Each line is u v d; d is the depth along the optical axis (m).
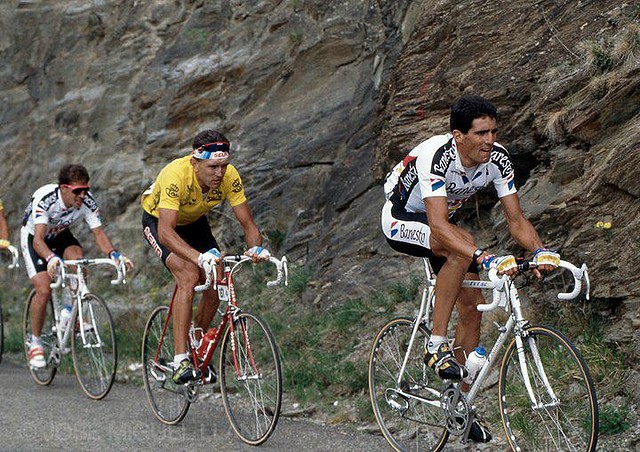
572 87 7.09
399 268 8.42
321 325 8.23
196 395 6.57
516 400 5.78
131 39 13.65
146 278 11.57
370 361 5.96
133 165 12.53
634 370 5.75
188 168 6.44
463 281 5.17
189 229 6.98
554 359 5.66
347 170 9.99
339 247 9.18
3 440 6.22
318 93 11.18
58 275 8.16
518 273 4.71
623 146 6.33
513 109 7.62
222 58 12.09
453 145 5.00
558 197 6.86
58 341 8.35
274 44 11.78
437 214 4.95
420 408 5.64
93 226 8.45
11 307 12.93
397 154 8.62
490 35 8.09
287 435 6.36
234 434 6.42
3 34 15.48
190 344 6.63
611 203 6.46
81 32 14.45
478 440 5.13
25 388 8.45
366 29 11.05
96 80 13.88
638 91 6.62
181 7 13.33
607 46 7.00
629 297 6.05
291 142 10.84
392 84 8.98
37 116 14.42
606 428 5.42
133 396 7.97
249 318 6.15
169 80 12.41
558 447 4.80
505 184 5.20
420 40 8.83
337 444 6.03
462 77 8.05
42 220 8.15
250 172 10.90
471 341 5.33
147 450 5.96
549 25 7.70
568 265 4.53
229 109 11.79
